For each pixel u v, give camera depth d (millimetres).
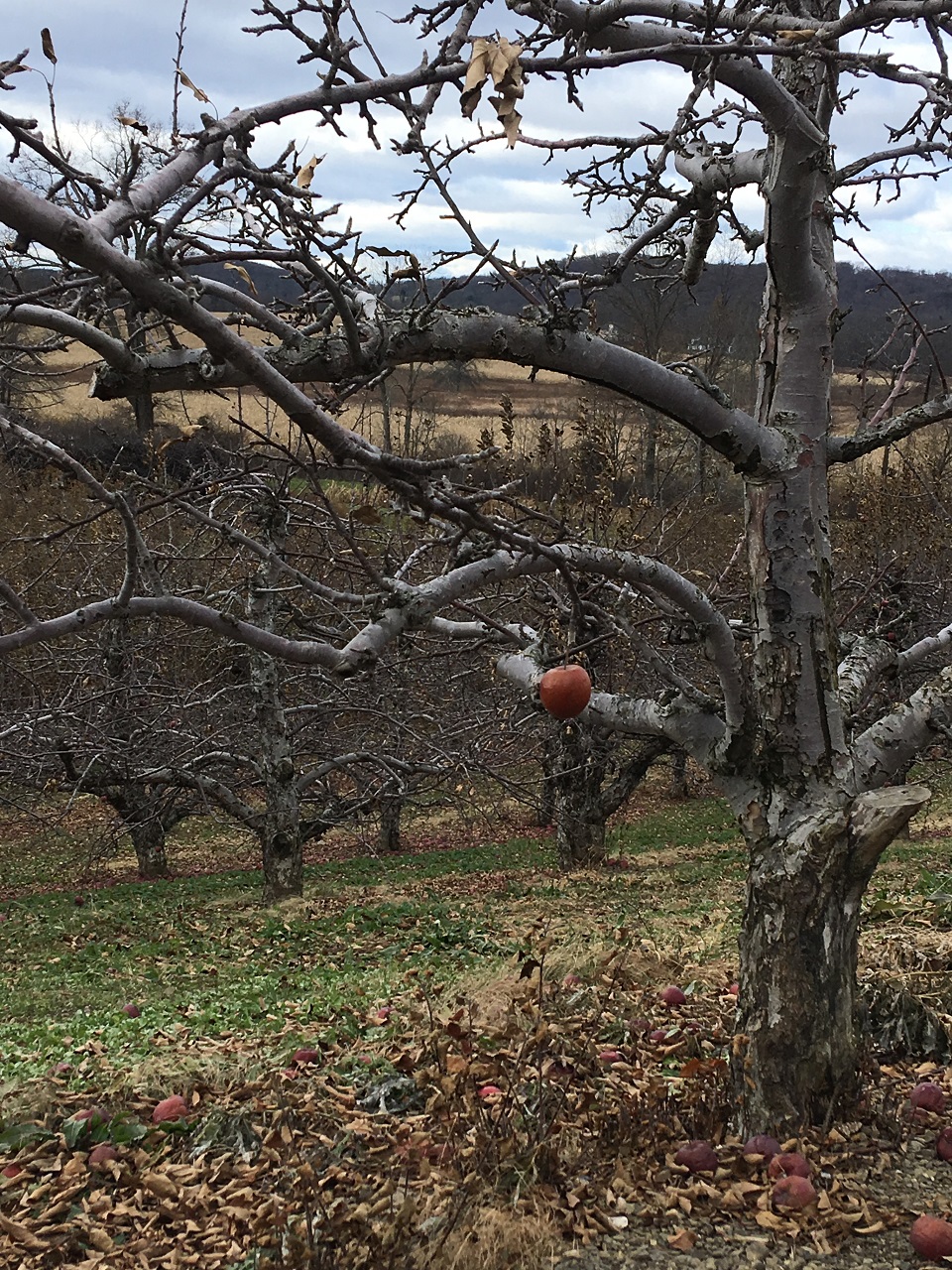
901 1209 4547
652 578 4652
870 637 6203
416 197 3600
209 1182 5371
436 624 5676
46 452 3537
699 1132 5246
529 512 3484
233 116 2754
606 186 5082
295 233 2789
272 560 4609
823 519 5070
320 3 2840
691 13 4039
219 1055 7379
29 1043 8312
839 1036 5062
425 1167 4797
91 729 14695
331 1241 4410
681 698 5383
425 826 25703
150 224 2365
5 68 2203
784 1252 4344
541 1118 5102
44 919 16375
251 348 2529
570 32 4094
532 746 18078
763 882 5117
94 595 15289
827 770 5086
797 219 4621
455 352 3887
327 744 17625
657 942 10609
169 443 3369
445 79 3033
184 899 17578
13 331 4637
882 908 9922
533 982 7777
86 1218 5086
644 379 4449
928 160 5082
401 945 12516
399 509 4062
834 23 3656
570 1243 4441
